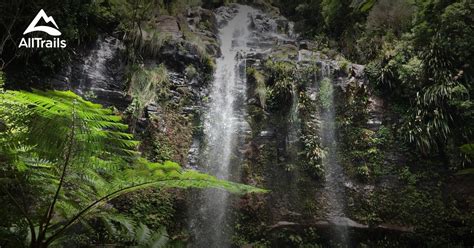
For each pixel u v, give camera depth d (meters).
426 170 7.22
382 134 7.77
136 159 2.20
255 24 12.84
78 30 6.93
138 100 6.88
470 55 7.41
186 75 8.23
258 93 8.12
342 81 8.62
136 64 7.61
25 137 1.67
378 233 6.57
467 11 7.21
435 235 6.48
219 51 10.19
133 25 8.13
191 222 6.24
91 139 1.81
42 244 1.76
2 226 1.83
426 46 8.09
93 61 7.09
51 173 2.04
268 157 7.41
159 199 6.13
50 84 6.26
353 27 10.71
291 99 8.10
